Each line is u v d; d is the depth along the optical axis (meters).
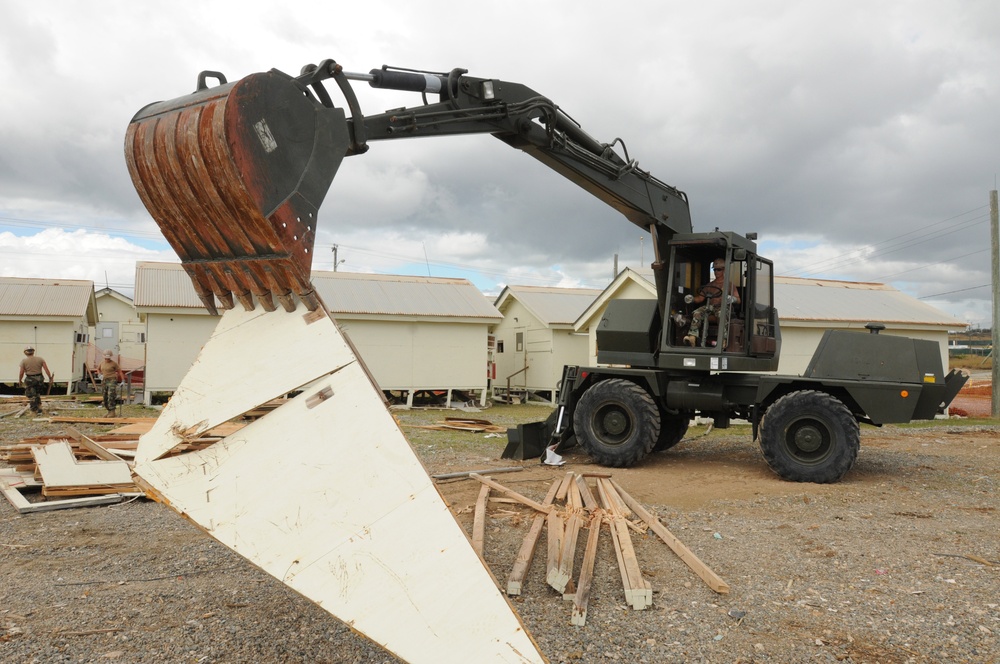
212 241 3.26
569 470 8.79
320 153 3.38
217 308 3.55
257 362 3.14
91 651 3.44
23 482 7.31
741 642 3.62
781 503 6.91
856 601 4.18
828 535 5.68
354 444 2.92
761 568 4.81
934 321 18.06
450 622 2.68
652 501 6.93
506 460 9.48
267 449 3.00
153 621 3.83
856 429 7.92
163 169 3.18
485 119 6.20
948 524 6.08
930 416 8.40
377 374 18.91
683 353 8.80
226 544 2.91
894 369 8.38
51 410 16.53
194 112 3.07
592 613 3.99
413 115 5.48
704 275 9.66
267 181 3.06
